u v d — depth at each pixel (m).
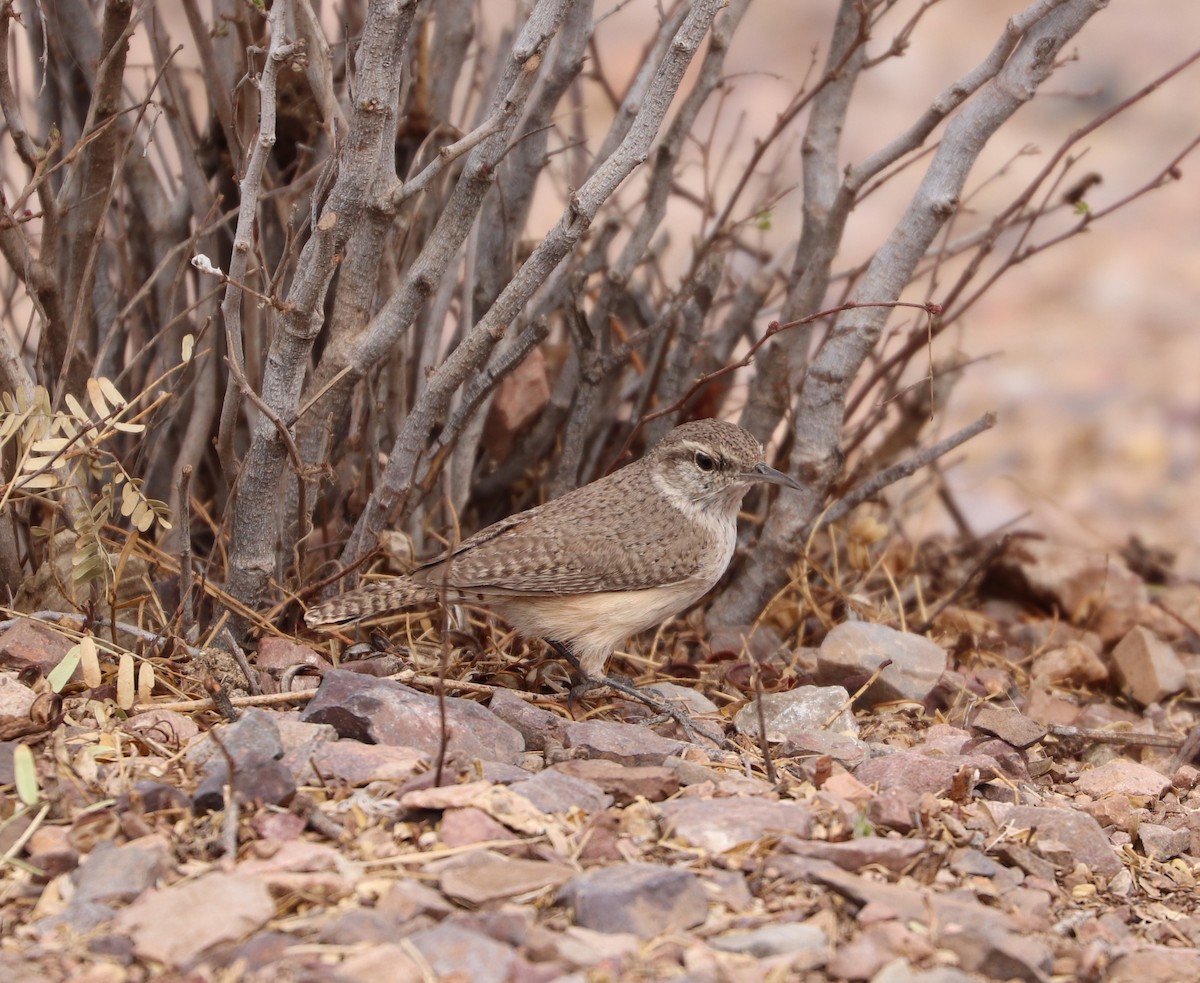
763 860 7.57
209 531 12.03
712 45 11.51
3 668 9.08
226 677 9.47
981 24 30.72
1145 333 23.00
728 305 15.97
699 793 8.46
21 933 6.67
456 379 10.10
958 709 11.03
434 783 7.88
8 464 10.35
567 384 12.34
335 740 8.77
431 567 10.16
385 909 6.79
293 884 6.94
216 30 10.59
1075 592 13.91
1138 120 27.55
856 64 12.01
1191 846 9.08
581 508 10.63
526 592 10.11
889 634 11.12
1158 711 12.04
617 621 10.45
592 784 8.10
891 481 11.99
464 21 11.59
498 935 6.64
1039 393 21.28
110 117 10.10
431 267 9.73
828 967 6.67
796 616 12.70
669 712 10.07
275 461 9.87
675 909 6.98
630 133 9.36
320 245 9.09
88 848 7.30
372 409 11.02
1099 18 31.33
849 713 10.23
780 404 12.16
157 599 10.35
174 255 11.47
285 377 9.67
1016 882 7.97
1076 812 8.82
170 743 8.41
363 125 8.98
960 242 12.74
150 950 6.44
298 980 6.22
